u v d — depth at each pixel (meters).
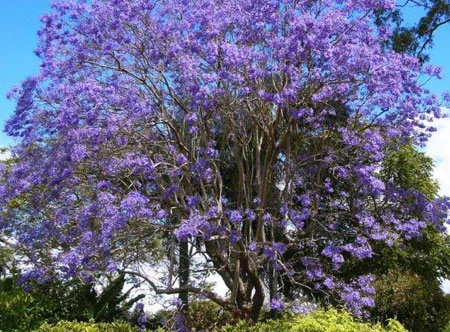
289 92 8.28
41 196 9.81
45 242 9.88
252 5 8.81
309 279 9.92
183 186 9.88
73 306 11.91
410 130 9.49
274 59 9.02
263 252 9.52
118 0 8.92
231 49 8.23
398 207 10.41
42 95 9.20
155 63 9.05
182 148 9.48
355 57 8.57
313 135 10.41
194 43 8.66
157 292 9.62
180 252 10.72
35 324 11.04
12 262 12.76
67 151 8.72
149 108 8.96
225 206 10.23
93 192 9.45
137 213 8.42
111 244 9.39
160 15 9.38
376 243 11.34
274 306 9.22
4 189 9.26
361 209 10.27
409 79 9.12
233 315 9.77
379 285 12.23
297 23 8.11
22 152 9.70
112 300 11.69
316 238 10.37
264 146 11.31
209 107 8.98
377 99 9.20
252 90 9.01
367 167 9.54
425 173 12.18
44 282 11.12
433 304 12.70
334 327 6.53
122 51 9.50
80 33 9.41
